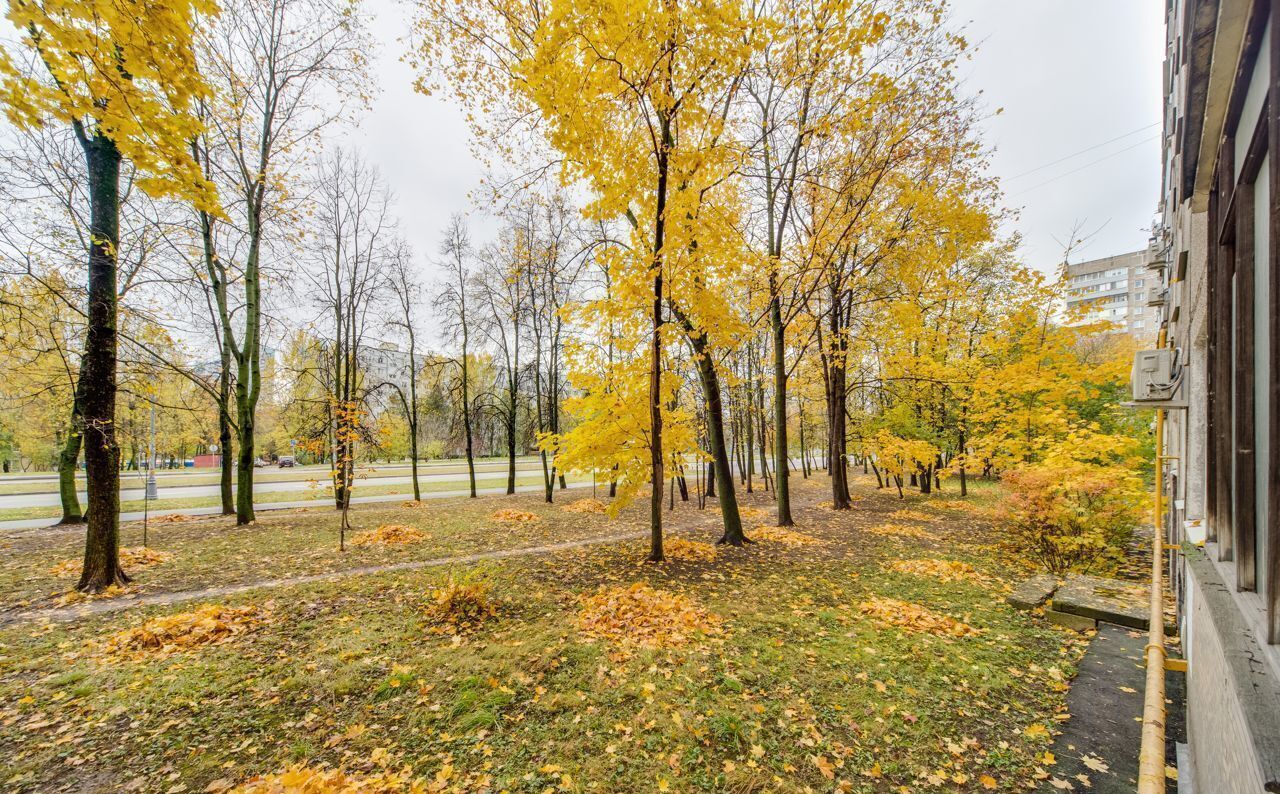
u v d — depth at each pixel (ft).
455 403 76.48
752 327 33.88
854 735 11.47
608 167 20.98
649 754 10.92
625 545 33.53
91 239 22.17
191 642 16.53
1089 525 24.32
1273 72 4.16
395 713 12.48
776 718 12.17
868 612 19.53
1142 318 159.94
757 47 18.76
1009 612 19.36
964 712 12.31
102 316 22.62
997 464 31.78
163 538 35.40
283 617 19.29
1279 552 4.48
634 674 14.44
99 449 22.74
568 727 11.90
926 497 58.65
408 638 17.10
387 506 59.21
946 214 29.35
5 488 77.97
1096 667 14.57
